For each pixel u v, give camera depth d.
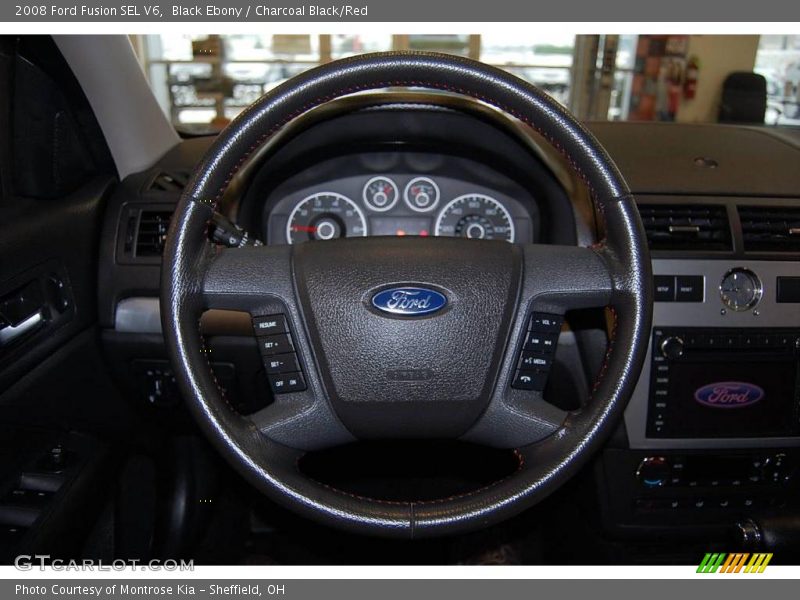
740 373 1.03
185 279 0.70
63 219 0.97
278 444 0.77
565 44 4.53
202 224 0.71
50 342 0.94
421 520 0.72
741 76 1.72
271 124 0.69
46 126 0.96
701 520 1.12
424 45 4.39
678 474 1.09
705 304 1.01
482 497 0.73
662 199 1.04
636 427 1.05
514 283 0.75
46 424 0.97
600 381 0.74
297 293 0.75
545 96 0.70
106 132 1.09
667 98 4.28
